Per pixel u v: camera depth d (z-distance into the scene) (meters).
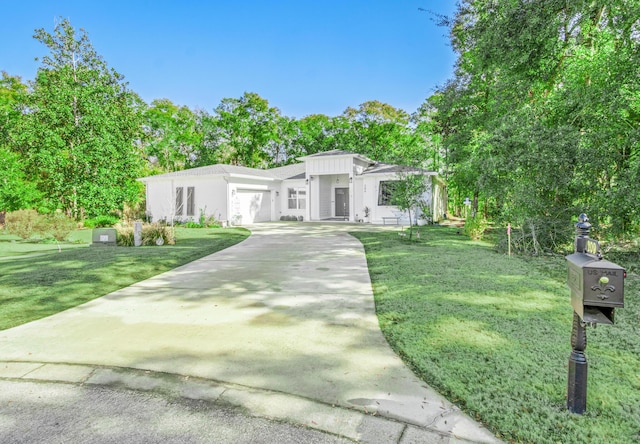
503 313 4.33
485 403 2.49
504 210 9.69
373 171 20.38
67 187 18.66
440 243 11.02
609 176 8.18
